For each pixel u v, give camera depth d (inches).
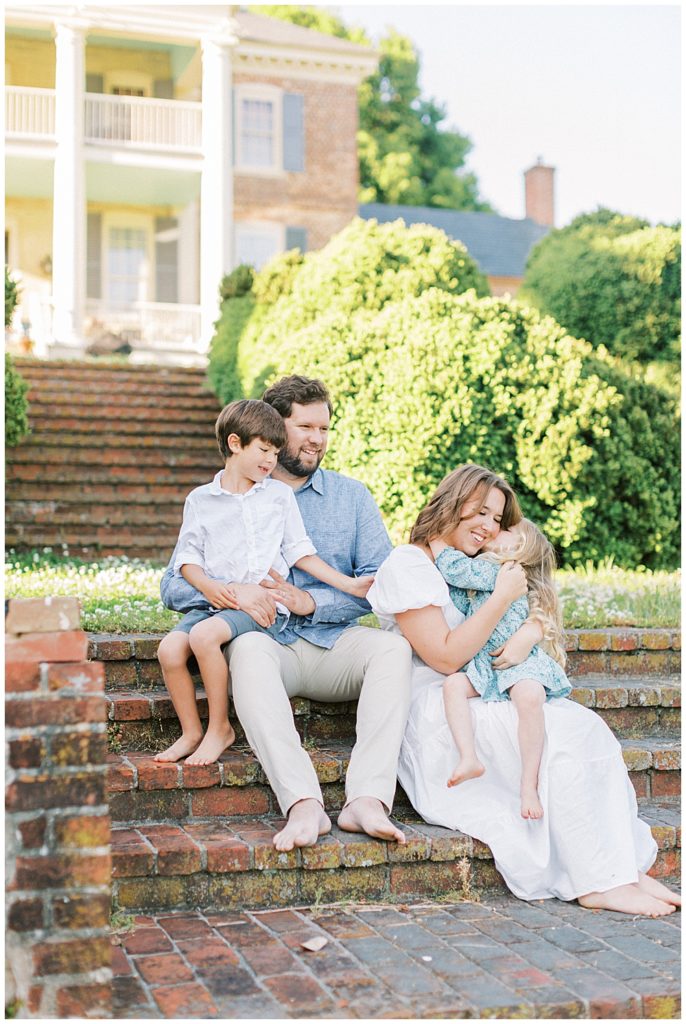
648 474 328.5
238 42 602.2
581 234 520.7
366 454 308.3
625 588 241.4
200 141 633.0
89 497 335.9
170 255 738.8
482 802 129.3
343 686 139.3
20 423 342.3
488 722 130.0
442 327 304.3
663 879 135.6
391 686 130.3
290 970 101.2
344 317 322.7
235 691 127.0
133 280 735.1
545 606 139.6
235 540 140.3
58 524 322.7
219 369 420.5
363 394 308.8
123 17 576.7
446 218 998.4
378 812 123.4
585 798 124.5
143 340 636.1
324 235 765.9
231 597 133.4
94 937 88.4
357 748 129.5
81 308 573.6
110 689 150.5
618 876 121.9
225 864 117.4
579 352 334.0
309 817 120.2
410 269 363.9
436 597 133.3
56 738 88.4
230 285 435.5
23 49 653.3
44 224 706.2
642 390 338.3
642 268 491.8
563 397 314.0
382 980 99.3
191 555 139.6
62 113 570.6
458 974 101.2
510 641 134.2
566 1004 94.9
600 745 129.3
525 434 311.1
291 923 114.3
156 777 127.6
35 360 438.3
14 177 639.8
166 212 737.6
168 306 636.7
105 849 89.1
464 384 301.6
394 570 135.0
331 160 767.7
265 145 754.2
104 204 727.7
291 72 755.4
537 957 106.0
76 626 90.4
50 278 706.8
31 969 87.3
